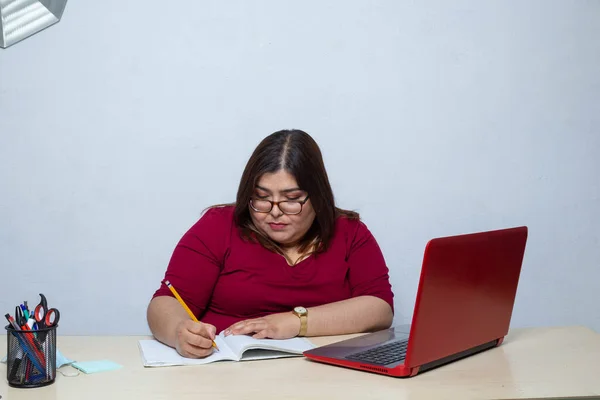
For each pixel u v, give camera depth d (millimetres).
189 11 2389
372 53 2467
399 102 2488
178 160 2408
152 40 2379
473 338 1389
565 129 2576
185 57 2395
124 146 2387
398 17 2473
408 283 2523
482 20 2516
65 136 2361
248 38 2412
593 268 2600
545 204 2580
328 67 2449
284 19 2426
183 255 1725
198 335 1358
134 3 2365
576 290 2600
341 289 1795
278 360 1373
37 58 2336
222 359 1356
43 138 2354
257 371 1284
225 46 2406
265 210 1657
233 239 1752
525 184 2564
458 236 1273
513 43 2537
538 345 1515
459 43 2508
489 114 2535
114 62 2367
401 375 1236
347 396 1132
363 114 2473
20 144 2344
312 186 1677
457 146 2525
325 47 2445
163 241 2416
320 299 1766
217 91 2410
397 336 1516
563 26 2559
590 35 2574
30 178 2355
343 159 2473
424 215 2520
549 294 2588
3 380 1216
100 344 1502
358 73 2463
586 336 1608
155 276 2418
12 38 1476
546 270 2586
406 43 2480
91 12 2350
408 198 2508
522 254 1506
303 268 1753
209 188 2426
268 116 2434
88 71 2357
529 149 2561
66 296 2389
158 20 2377
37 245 2369
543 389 1181
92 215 2385
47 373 1187
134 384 1195
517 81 2545
